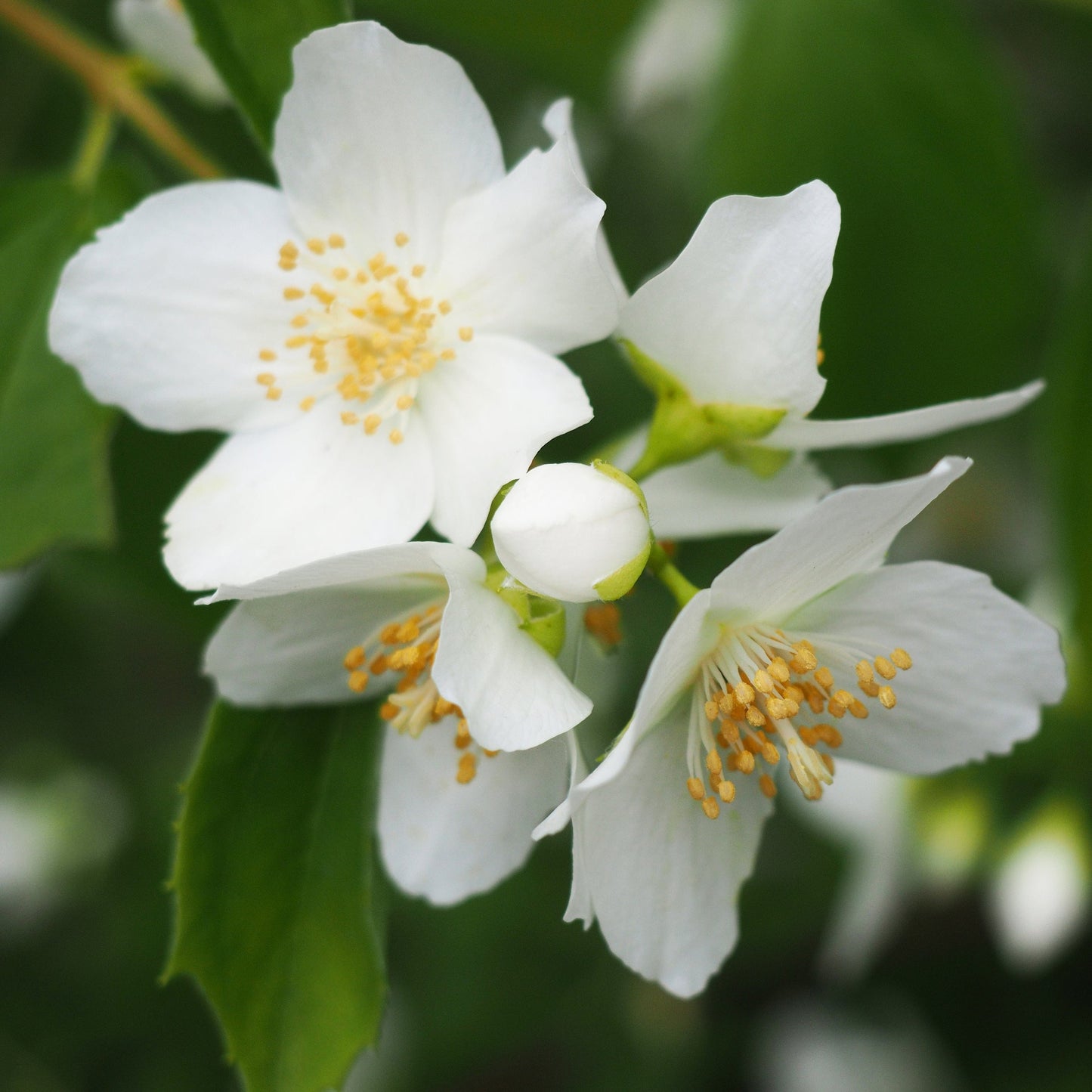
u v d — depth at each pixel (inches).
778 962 17.3
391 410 11.3
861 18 12.5
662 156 14.7
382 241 11.3
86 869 17.2
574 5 13.3
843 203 12.6
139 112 12.1
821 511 10.6
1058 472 12.4
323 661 11.2
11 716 16.9
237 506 11.3
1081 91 15.6
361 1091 16.1
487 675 10.7
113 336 11.3
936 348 12.6
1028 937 13.7
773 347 11.1
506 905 16.0
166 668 17.7
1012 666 11.2
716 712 11.1
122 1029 16.5
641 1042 16.9
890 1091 16.7
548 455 13.6
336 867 11.3
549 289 11.2
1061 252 14.2
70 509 11.7
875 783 13.9
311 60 11.1
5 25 12.1
